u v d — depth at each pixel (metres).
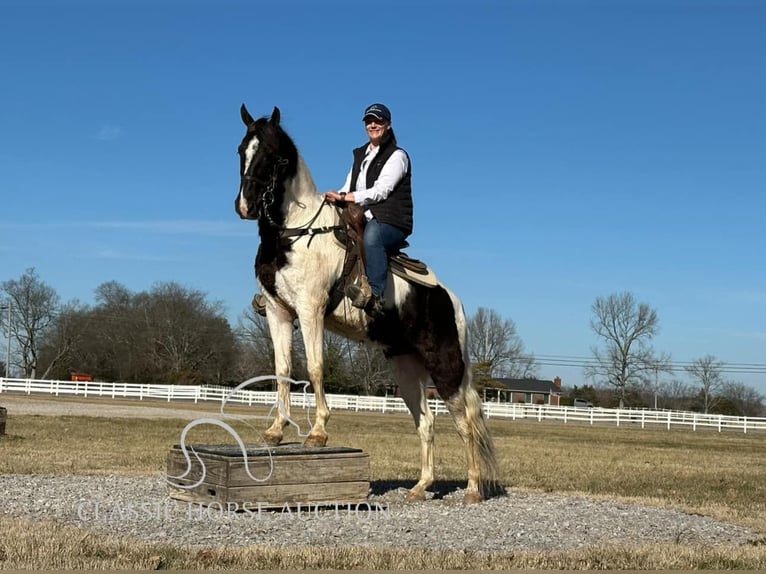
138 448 18.00
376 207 8.78
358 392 72.88
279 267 8.36
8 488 9.43
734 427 52.19
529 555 6.61
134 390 58.22
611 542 7.54
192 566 5.80
